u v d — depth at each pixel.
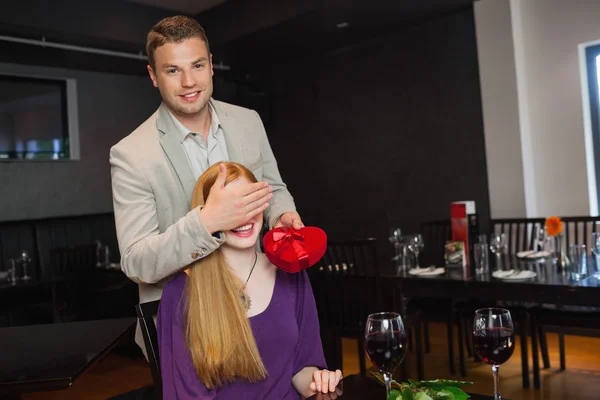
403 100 5.28
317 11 4.61
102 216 6.04
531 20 4.51
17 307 4.37
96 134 6.22
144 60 5.64
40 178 5.85
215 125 1.73
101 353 1.56
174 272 1.42
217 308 1.35
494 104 4.62
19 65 5.71
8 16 4.35
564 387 3.22
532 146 4.57
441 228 4.57
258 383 1.39
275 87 6.38
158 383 1.43
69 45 5.04
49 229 5.61
